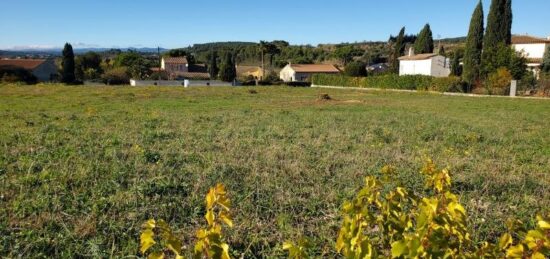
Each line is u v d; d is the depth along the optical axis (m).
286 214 5.14
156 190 6.01
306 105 25.83
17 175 6.76
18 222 4.72
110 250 4.09
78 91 37.38
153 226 2.21
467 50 40.88
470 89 39.88
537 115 19.98
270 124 14.59
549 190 6.63
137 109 21.12
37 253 3.99
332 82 56.16
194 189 6.13
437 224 2.11
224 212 2.28
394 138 11.71
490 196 6.22
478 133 13.10
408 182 6.52
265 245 4.35
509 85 35.66
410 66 61.12
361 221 2.34
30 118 16.20
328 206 5.54
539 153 9.89
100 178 6.63
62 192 5.80
